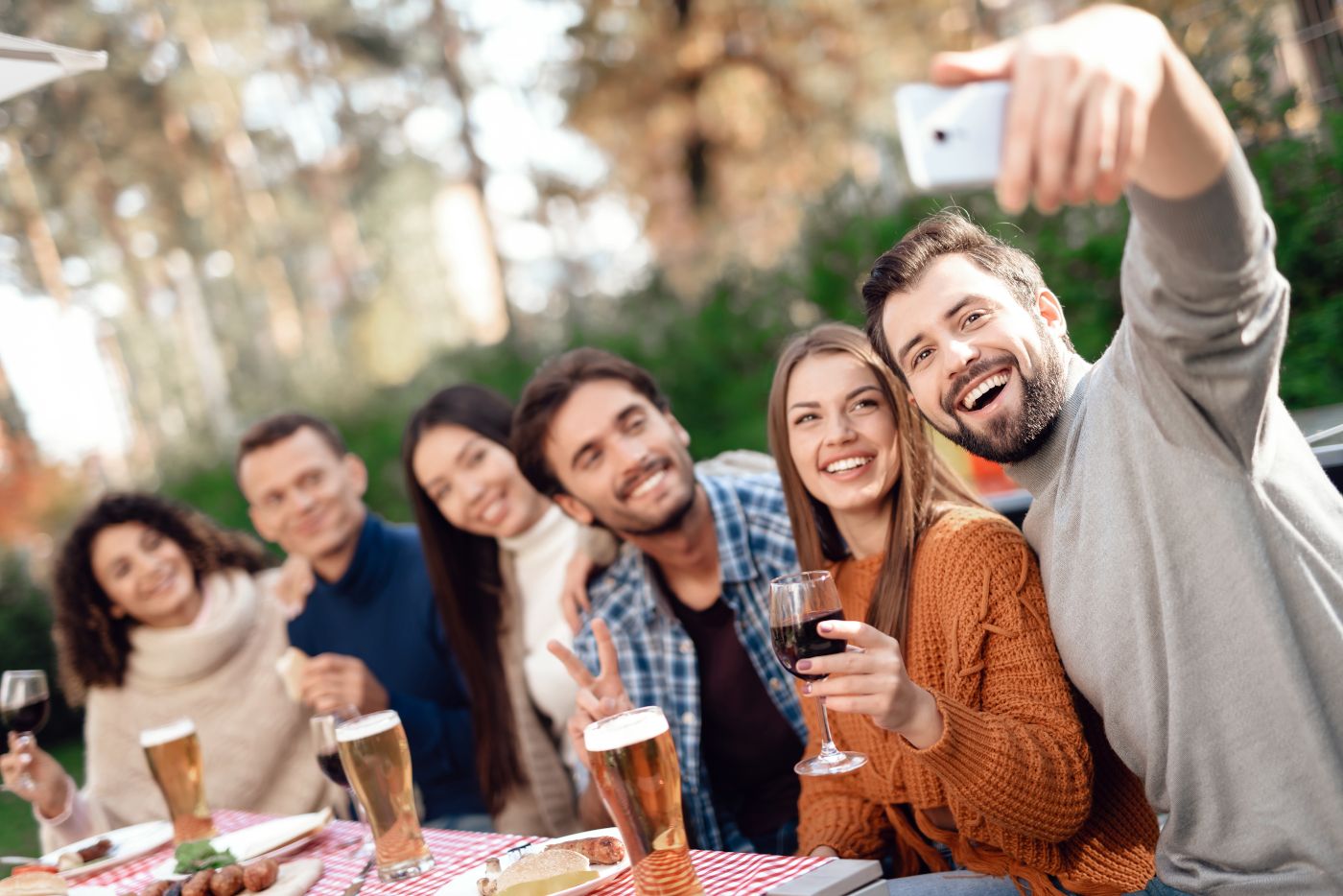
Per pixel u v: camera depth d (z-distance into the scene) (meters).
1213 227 1.49
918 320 2.06
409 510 11.43
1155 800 1.95
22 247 16.56
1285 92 5.89
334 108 19.77
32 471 13.55
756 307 9.90
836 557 2.56
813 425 2.40
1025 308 2.05
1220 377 1.69
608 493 2.91
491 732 3.48
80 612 3.83
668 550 2.95
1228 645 1.80
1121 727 1.96
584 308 13.55
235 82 17.47
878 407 2.37
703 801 2.90
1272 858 1.82
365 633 3.93
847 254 9.11
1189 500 1.81
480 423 3.49
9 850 6.55
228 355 21.44
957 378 2.01
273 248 20.12
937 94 1.20
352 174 20.77
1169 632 1.83
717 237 14.05
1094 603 1.94
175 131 17.39
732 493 3.01
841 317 9.02
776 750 2.92
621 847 1.95
